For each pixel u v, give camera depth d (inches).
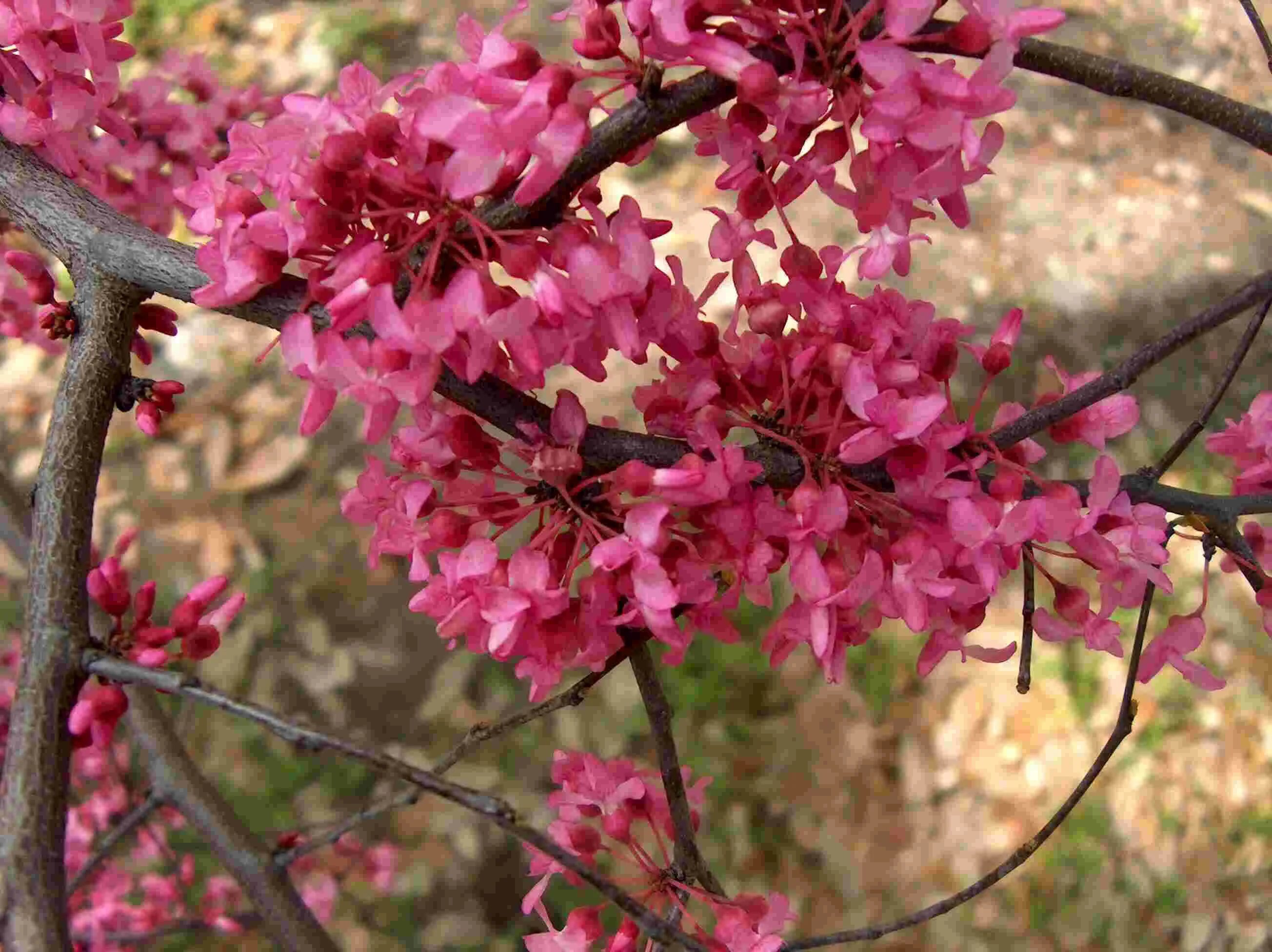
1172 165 23.7
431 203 5.6
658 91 5.8
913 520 6.4
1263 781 18.2
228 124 11.0
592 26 5.8
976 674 19.0
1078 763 18.3
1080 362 20.8
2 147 7.3
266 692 18.4
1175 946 17.3
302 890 16.3
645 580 5.8
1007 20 5.5
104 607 6.4
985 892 17.6
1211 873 17.7
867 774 18.4
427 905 17.2
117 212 7.1
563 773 7.2
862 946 17.3
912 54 5.5
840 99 5.7
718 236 6.6
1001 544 6.2
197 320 21.8
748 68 5.5
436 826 17.7
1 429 20.4
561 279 5.5
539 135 5.3
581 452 6.4
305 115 5.5
